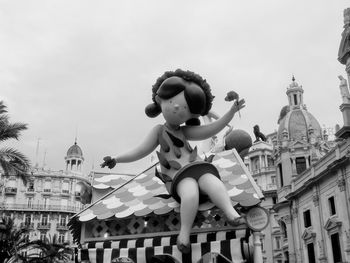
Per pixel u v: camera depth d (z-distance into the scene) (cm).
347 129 2975
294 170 4341
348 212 3027
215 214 462
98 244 485
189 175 435
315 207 3541
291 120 4822
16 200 6372
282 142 4544
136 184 554
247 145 622
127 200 521
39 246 1652
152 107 506
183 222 424
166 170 460
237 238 432
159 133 478
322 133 5056
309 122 4719
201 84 484
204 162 438
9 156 1631
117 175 613
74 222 525
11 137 1678
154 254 446
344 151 3088
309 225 3703
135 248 456
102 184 595
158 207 483
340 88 3200
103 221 514
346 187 3081
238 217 402
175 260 432
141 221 501
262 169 5778
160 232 480
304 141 4478
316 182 3541
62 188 6681
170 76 491
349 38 3122
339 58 3284
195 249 430
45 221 6406
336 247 3195
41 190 6556
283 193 4212
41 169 6688
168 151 463
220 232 440
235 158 543
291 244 3972
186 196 419
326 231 3362
